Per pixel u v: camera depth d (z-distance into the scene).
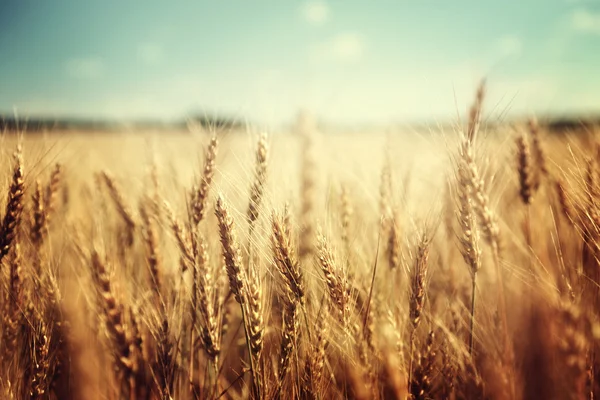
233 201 0.48
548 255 0.60
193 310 0.52
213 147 0.51
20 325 0.52
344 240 0.55
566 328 0.41
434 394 0.51
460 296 0.58
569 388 0.42
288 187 0.56
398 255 0.55
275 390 0.46
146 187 0.63
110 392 0.59
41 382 0.50
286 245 0.44
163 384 0.51
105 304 0.53
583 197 0.49
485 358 0.52
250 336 0.44
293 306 0.45
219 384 0.54
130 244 0.66
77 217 0.71
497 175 0.56
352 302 0.47
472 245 0.47
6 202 0.50
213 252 0.53
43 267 0.55
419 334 0.50
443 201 0.57
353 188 0.68
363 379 0.48
